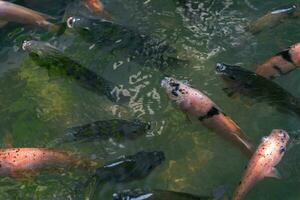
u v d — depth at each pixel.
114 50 2.35
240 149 2.06
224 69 2.16
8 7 2.38
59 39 2.44
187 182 2.08
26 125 2.23
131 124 2.12
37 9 2.56
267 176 1.98
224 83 2.20
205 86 2.28
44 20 2.42
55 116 2.24
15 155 2.05
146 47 2.33
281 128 2.16
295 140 2.13
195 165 2.11
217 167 2.11
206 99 2.12
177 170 2.10
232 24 2.44
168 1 2.54
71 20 2.35
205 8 2.50
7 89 2.33
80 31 2.36
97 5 2.47
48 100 2.29
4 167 2.05
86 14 2.47
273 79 2.24
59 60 2.25
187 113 2.14
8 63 2.41
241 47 2.37
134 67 2.33
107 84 2.24
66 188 2.06
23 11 2.39
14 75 2.37
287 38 2.38
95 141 2.12
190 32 2.43
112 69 2.34
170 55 2.34
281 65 2.20
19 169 2.06
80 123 2.21
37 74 2.36
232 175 2.09
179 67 2.31
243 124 2.18
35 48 2.27
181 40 2.41
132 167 2.04
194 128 2.19
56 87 2.31
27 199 2.06
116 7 2.53
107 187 2.04
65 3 2.55
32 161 2.05
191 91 2.13
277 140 2.00
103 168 2.03
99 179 2.04
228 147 2.14
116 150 2.12
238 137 2.05
